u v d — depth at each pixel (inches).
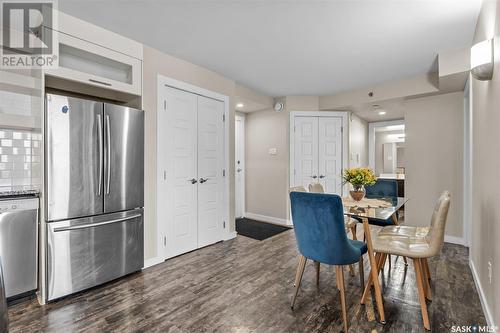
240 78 149.9
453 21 87.7
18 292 78.5
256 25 91.2
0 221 76.0
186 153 126.3
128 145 99.0
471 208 105.6
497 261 60.6
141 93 105.7
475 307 77.3
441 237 69.4
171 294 85.9
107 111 92.5
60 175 81.8
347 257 69.4
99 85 92.4
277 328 68.0
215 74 140.5
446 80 121.4
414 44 105.6
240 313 74.9
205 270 105.7
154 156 111.4
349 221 104.9
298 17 85.8
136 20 88.5
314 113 189.0
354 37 99.7
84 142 86.7
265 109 202.1
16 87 93.6
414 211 154.9
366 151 243.0
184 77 123.6
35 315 74.0
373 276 74.2
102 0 77.0
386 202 106.0
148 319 72.1
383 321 69.9
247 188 216.2
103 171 91.7
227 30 95.0
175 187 121.1
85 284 86.8
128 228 99.1
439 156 146.9
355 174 103.7
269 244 140.9
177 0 77.1
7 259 77.0
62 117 82.0
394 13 83.0
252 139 212.4
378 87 160.7
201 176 134.4
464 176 138.3
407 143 157.8
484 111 77.8
